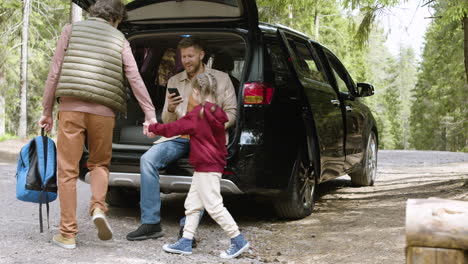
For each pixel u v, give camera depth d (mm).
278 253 3740
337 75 6109
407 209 1321
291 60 4797
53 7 22172
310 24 21375
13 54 21250
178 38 4898
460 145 35719
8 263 3232
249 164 4219
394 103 63625
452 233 1252
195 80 3684
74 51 3658
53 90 3752
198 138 3633
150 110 3844
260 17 8461
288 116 4527
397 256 3572
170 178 4238
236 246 3641
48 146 3926
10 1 17109
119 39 3801
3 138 18562
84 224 4539
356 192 6586
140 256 3561
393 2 6508
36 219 4699
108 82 3686
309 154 4828
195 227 3713
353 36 6930
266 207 5516
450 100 29172
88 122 3715
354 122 6176
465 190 5781
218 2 4340
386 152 14656
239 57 4871
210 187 3629
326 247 3918
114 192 5223
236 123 4250
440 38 23719
